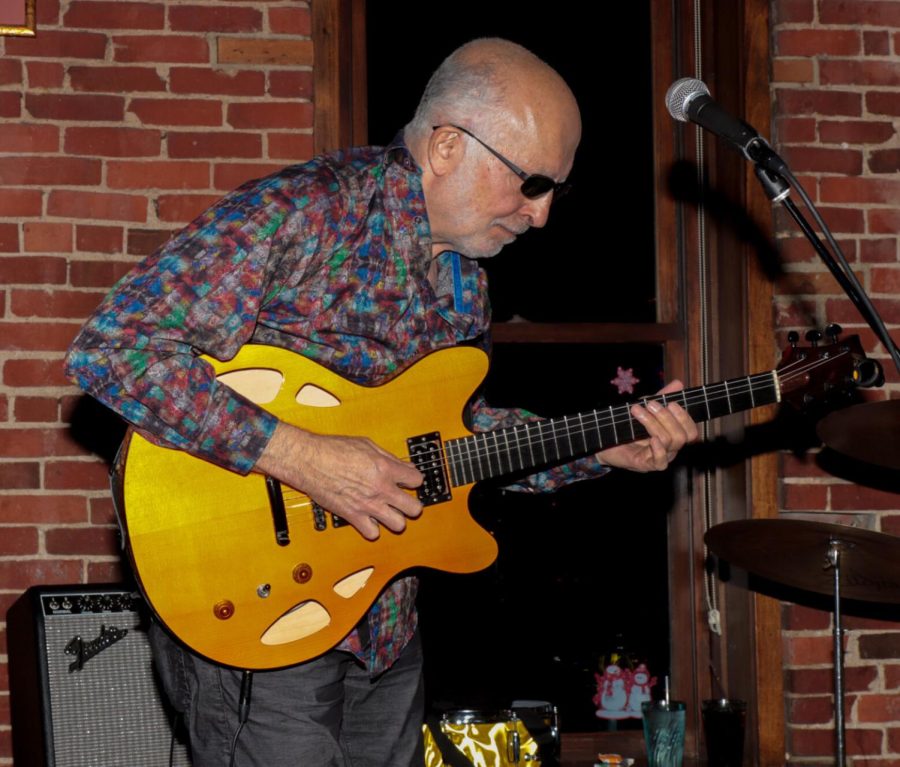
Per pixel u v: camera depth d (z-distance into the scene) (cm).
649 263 335
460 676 318
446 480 203
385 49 322
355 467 183
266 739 186
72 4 297
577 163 335
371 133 320
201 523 183
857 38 326
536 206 198
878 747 317
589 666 325
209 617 183
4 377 290
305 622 189
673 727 297
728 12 327
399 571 197
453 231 200
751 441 317
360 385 196
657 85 337
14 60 294
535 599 324
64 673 256
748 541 252
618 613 327
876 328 193
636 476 331
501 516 325
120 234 296
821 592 276
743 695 319
